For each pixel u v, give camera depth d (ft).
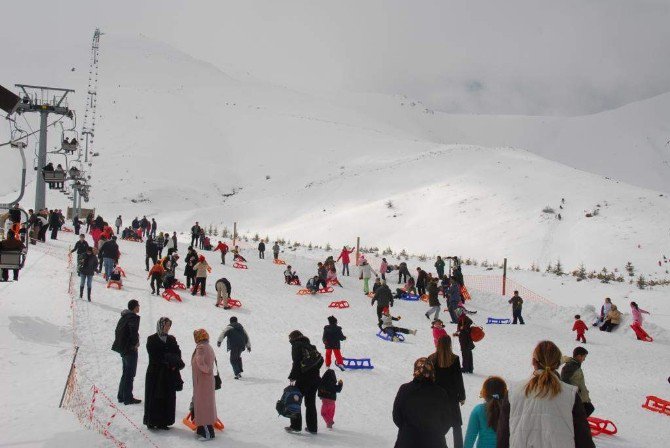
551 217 199.62
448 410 22.08
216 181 366.22
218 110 525.34
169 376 33.73
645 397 52.54
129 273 91.30
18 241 49.19
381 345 63.46
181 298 79.00
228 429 34.65
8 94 44.32
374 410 40.57
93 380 41.57
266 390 43.47
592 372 63.16
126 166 359.05
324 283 95.71
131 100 505.66
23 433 30.60
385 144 431.84
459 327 55.06
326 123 506.48
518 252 176.24
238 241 174.70
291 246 171.01
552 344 17.28
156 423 33.30
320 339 64.23
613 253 169.37
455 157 298.15
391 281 117.08
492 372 55.11
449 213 213.87
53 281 75.10
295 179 361.30
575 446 16.31
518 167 264.31
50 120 454.40
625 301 118.42
